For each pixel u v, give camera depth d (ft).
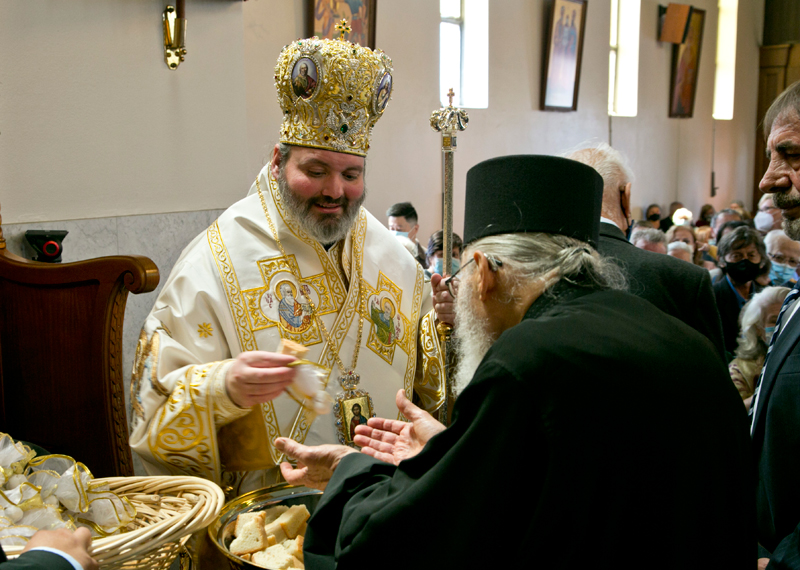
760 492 5.57
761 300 9.59
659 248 14.90
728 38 45.24
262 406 6.59
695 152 43.47
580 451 3.59
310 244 7.14
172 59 10.27
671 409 3.76
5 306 7.89
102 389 7.32
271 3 18.97
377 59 7.02
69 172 9.24
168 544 4.91
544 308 4.25
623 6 36.50
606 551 3.65
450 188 6.83
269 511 6.07
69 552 3.98
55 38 8.98
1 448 5.52
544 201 4.48
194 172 10.84
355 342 7.24
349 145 6.81
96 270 7.22
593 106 33.73
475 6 26.84
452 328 7.13
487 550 3.70
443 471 3.74
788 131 5.24
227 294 6.74
